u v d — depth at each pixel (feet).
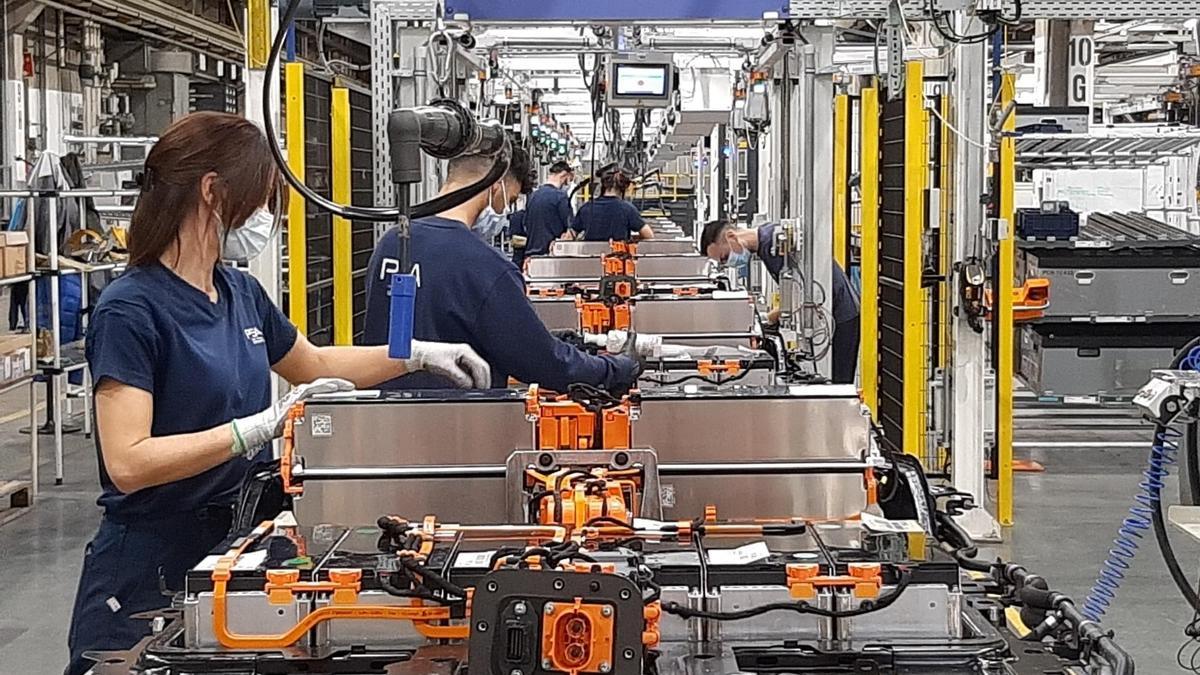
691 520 7.40
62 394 27.99
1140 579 17.98
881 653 5.84
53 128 37.60
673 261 23.45
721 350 14.06
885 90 22.59
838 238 25.17
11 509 22.35
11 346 21.39
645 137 40.81
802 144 20.06
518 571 5.14
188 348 7.89
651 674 5.67
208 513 8.27
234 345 8.35
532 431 7.99
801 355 18.15
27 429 29.99
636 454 7.66
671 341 16.83
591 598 5.10
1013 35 27.53
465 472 7.87
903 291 20.89
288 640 5.93
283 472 7.80
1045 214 26.11
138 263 7.92
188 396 7.93
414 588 5.97
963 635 6.11
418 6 16.62
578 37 23.75
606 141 37.37
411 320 6.78
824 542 6.74
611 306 17.48
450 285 10.68
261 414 7.80
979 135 18.90
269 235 8.35
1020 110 23.57
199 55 44.29
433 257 10.75
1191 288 25.73
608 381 10.67
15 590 18.04
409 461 7.96
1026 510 22.06
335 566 6.21
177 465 7.46
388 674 5.65
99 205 32.78
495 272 10.74
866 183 22.95
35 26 37.09
